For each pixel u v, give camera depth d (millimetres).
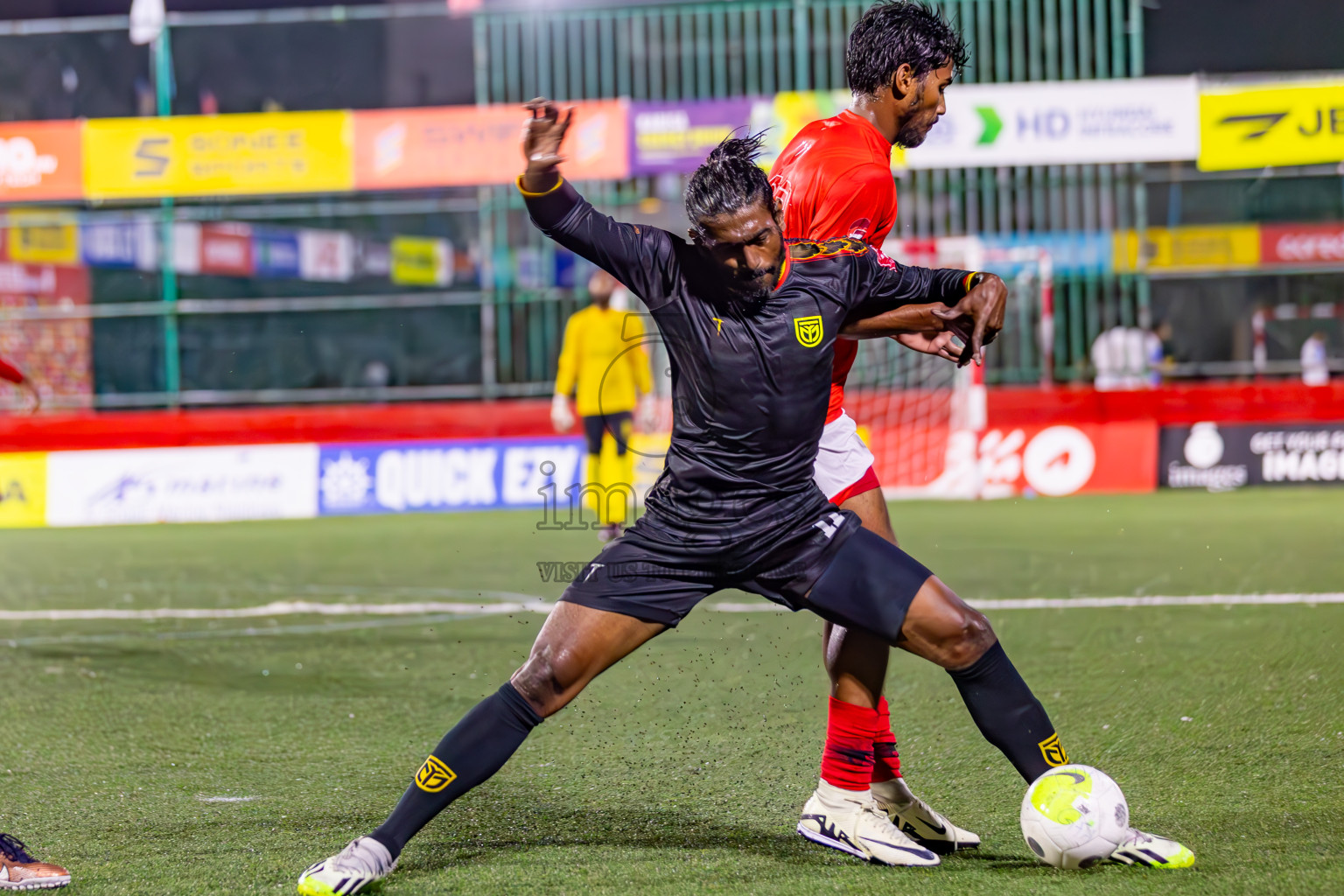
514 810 5734
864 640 5070
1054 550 14719
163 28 21000
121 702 8188
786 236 5777
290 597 12695
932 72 5953
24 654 9875
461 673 8969
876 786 5227
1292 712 7156
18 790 6203
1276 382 23047
